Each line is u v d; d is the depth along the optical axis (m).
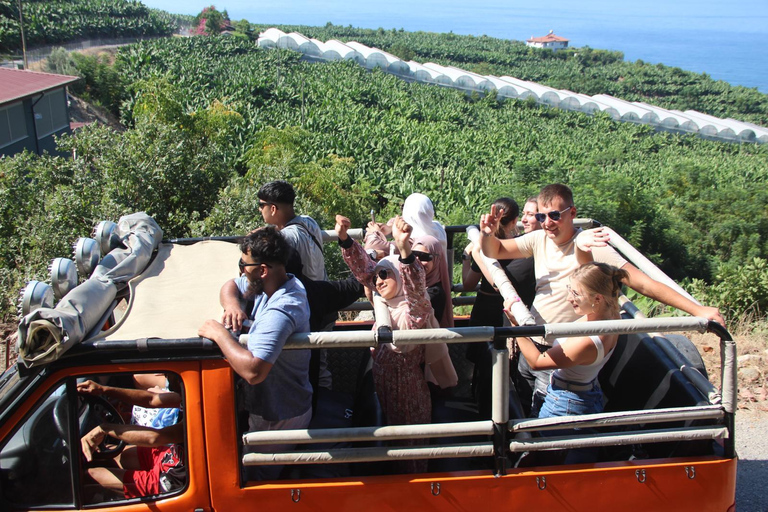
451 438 3.46
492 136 60.00
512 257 3.83
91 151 12.67
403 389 3.31
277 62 83.75
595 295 3.10
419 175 36.59
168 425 3.28
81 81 51.03
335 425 3.57
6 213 11.83
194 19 119.44
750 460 5.01
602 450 3.58
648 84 148.62
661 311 9.74
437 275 3.85
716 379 6.34
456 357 4.41
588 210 28.88
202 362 2.78
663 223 30.38
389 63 97.44
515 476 2.91
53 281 3.07
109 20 88.75
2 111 25.95
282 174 16.69
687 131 88.88
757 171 57.50
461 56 148.12
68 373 2.75
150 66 60.97
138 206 11.49
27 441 2.91
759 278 11.75
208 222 10.87
